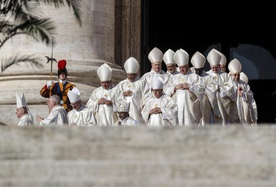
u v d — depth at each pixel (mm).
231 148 22781
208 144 22859
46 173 22156
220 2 73688
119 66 51188
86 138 23000
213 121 47000
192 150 22766
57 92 45000
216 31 72875
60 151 22734
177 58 46656
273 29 73562
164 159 22531
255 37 73375
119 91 45406
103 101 44719
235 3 74688
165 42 71000
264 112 70875
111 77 46281
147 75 46656
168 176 22031
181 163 22125
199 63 47250
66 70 45375
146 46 56375
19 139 22906
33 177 22047
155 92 43875
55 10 48000
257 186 21594
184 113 45469
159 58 46812
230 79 47531
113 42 51219
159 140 22922
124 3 55094
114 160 22406
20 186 21766
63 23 48469
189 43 72125
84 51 48969
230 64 47875
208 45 72938
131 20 55312
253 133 23047
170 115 43688
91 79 48875
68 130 23094
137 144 22859
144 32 56344
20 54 46906
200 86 46219
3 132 22953
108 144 22859
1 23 32469
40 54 47469
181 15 71438
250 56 73062
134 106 45250
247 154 22656
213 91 46781
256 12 74000
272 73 72625
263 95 71688
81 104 44406
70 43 48656
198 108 46000
